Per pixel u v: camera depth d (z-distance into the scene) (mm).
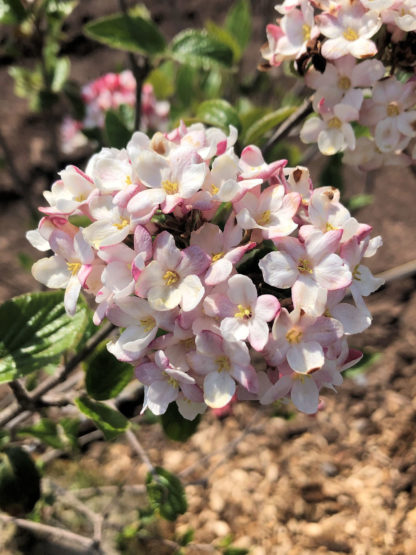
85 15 380
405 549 228
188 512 243
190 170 112
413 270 240
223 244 113
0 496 157
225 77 272
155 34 178
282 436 262
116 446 262
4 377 132
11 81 367
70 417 212
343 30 136
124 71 276
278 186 117
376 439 259
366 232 115
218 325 110
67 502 216
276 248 120
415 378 273
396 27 139
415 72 144
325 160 319
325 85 143
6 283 295
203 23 369
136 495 243
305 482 248
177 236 117
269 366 117
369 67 139
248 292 107
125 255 112
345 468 252
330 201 117
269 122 170
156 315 111
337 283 109
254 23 354
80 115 273
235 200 115
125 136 181
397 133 145
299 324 109
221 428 267
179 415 156
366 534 233
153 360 116
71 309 117
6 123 348
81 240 117
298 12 147
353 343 283
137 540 230
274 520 240
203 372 110
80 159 334
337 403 270
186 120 175
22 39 232
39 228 120
